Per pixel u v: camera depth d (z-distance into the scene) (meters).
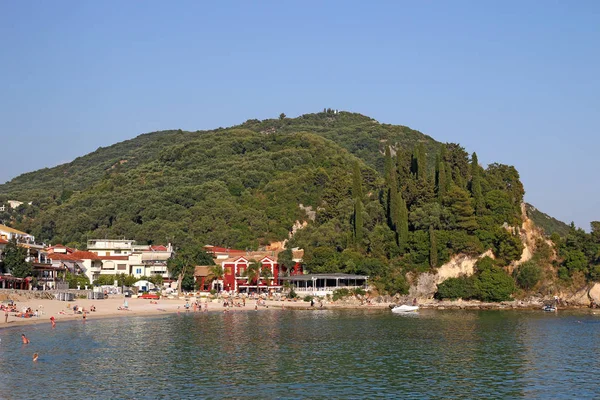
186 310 157.12
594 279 190.38
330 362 84.75
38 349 89.25
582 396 67.88
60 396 64.44
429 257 187.88
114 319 131.38
